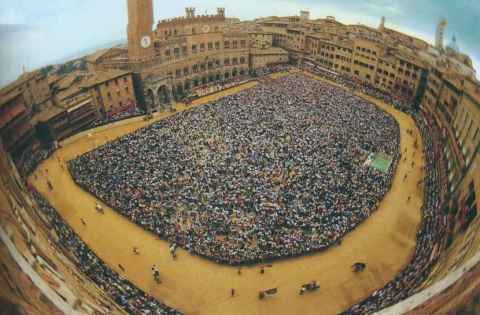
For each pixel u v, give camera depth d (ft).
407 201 187.42
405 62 290.97
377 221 173.47
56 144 226.79
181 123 252.83
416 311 90.99
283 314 129.90
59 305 83.82
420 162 221.05
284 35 412.16
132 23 268.21
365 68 341.00
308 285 137.69
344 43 359.46
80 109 243.19
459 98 199.93
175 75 318.45
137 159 205.05
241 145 222.89
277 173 194.59
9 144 188.34
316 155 213.87
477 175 133.69
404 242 163.12
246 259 146.30
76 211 173.99
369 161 211.61
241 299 135.23
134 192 178.60
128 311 120.16
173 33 318.45
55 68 253.03
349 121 259.80
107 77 266.36
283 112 271.69
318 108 280.51
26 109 204.44
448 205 153.28
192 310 130.41
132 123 267.59
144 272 145.28
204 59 339.77
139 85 287.48
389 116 274.16
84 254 145.28
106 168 197.26
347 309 130.31
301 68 394.11
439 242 140.15
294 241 153.28
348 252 156.15
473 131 159.02
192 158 206.80
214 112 271.90
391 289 130.72
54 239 133.69
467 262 89.15
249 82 353.72
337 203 175.01
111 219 170.09
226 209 167.84
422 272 126.62
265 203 171.63
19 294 74.33
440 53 245.24
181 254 153.38
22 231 100.68
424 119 261.85
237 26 405.59
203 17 335.26
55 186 190.70
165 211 167.63
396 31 301.22
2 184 113.50
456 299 80.43
